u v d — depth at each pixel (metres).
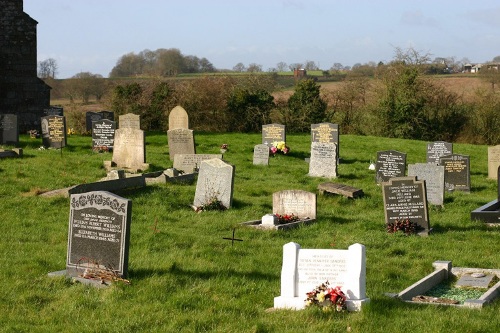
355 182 28.78
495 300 12.15
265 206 22.56
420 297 12.40
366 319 10.59
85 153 33.06
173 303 11.67
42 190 22.78
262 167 32.25
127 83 53.59
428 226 19.39
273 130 37.75
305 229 19.36
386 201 19.70
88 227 13.25
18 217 19.30
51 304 11.90
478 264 15.63
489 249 17.39
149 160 31.41
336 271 11.40
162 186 23.80
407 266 15.39
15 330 10.57
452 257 16.42
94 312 11.38
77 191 21.70
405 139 50.28
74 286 12.75
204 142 42.00
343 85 58.53
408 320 10.60
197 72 92.44
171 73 88.50
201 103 53.16
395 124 55.28
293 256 11.59
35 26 43.44
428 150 34.47
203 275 13.69
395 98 55.56
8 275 13.55
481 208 21.77
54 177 25.36
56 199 21.33
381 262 15.60
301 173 30.86
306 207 20.55
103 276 12.96
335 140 35.84
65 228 18.22
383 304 11.33
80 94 66.88
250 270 14.25
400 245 17.62
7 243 16.48
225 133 49.84
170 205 21.59
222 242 17.16
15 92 43.06
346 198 24.33
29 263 14.43
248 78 59.53
